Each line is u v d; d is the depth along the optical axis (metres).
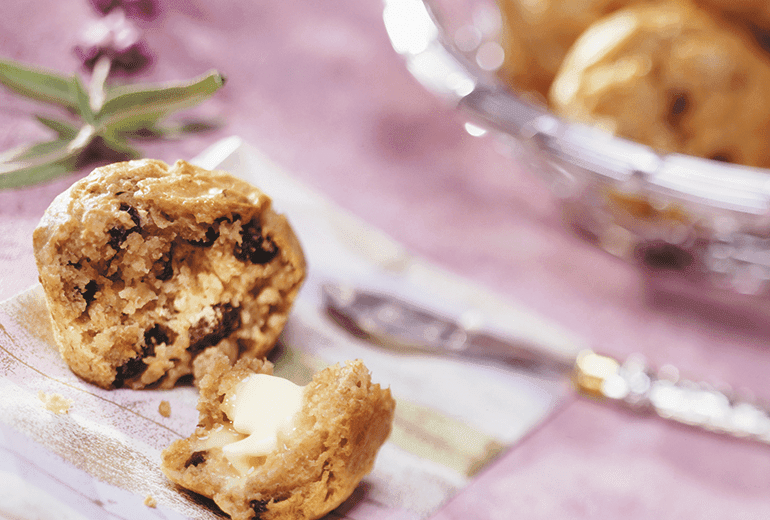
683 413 0.43
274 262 0.40
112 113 0.43
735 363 0.45
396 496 0.39
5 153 0.43
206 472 0.37
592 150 0.44
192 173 0.39
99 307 0.38
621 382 0.43
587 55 0.48
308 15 0.56
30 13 0.51
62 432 0.37
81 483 0.36
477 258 0.48
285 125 0.51
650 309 0.47
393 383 0.42
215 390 0.38
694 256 0.48
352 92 0.53
